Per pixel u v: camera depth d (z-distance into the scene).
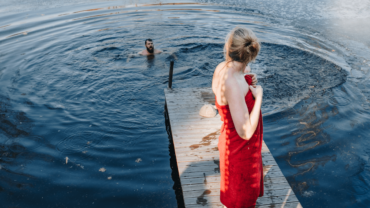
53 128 5.21
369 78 6.98
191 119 4.84
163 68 7.79
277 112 5.70
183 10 13.20
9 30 10.29
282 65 7.86
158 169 4.29
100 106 5.98
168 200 3.73
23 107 5.84
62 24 11.09
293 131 5.11
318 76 7.19
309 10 13.10
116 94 6.45
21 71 7.37
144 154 4.62
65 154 4.57
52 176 4.11
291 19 11.76
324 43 9.24
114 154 4.60
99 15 12.35
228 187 2.21
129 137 5.04
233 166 2.12
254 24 11.11
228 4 14.28
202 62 8.16
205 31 10.50
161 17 12.16
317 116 5.52
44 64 7.79
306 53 8.52
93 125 5.33
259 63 7.98
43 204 3.64
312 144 4.75
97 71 7.51
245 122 1.81
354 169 4.16
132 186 3.95
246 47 1.77
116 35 10.08
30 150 4.64
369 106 5.79
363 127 5.11
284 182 3.36
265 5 14.08
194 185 3.32
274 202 3.07
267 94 6.39
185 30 10.61
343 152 4.53
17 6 13.66
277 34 10.05
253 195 2.20
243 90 1.87
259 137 2.10
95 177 4.10
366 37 9.70
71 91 6.51
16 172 4.16
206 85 6.92
